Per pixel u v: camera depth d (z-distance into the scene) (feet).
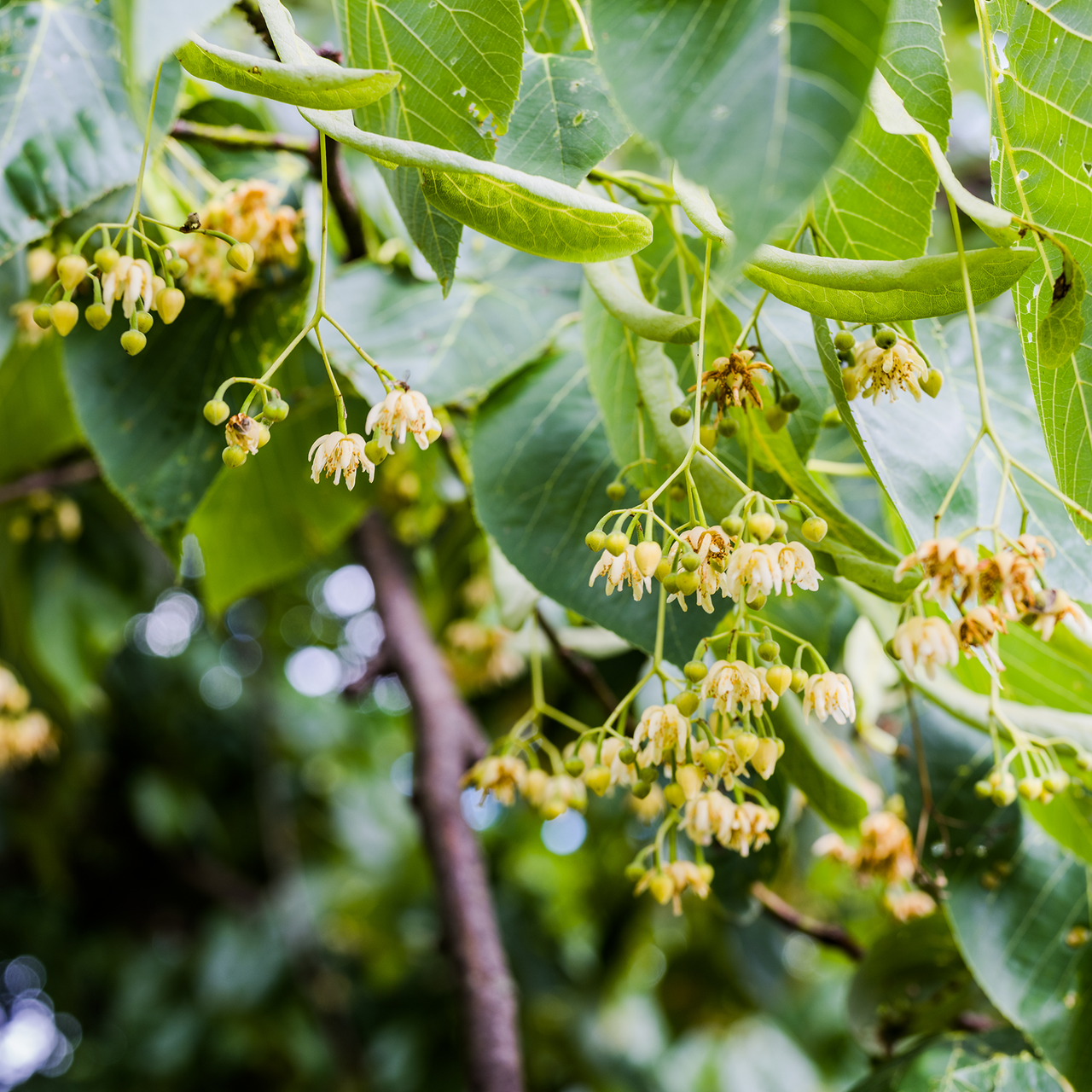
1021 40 2.23
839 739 3.06
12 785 7.34
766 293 2.18
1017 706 2.53
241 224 2.55
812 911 5.16
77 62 2.37
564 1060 6.57
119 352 2.61
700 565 2.15
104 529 4.92
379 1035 7.27
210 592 3.29
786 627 2.63
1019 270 2.11
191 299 2.62
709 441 2.25
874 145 2.23
